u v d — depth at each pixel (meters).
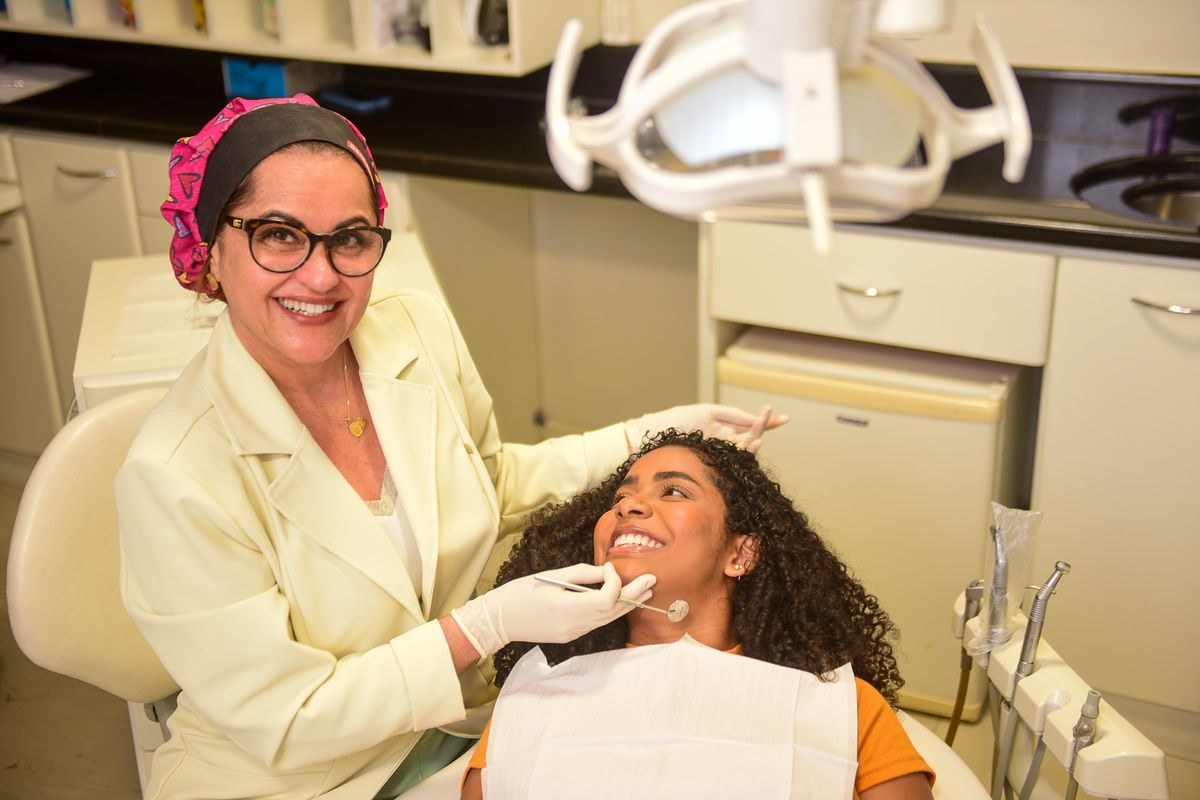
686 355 3.12
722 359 2.41
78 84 3.27
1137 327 2.08
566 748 1.39
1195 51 2.37
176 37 2.93
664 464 1.53
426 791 1.50
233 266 1.37
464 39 2.77
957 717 1.70
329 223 1.34
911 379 2.26
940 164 0.79
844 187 0.75
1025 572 1.54
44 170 2.98
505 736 1.43
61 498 1.55
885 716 1.41
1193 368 2.06
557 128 0.82
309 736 1.40
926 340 2.25
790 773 1.32
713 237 2.36
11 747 2.37
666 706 1.39
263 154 1.32
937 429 2.23
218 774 1.52
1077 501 2.25
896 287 2.24
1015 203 2.17
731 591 1.54
